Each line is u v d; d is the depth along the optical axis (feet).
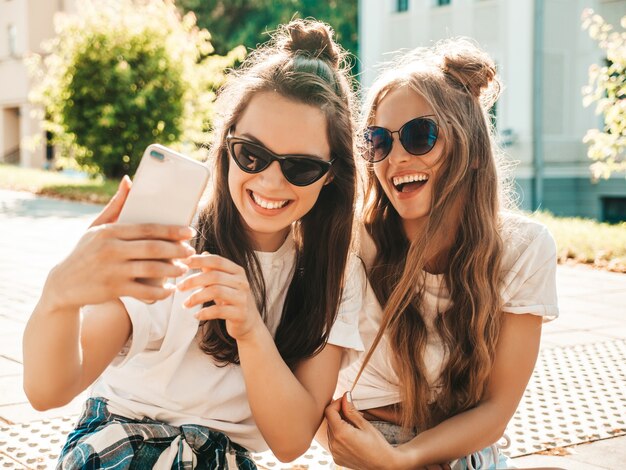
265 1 92.79
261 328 4.99
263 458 9.50
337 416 5.67
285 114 5.23
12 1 94.17
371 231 6.85
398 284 6.32
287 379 5.18
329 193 5.81
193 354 5.52
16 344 14.33
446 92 6.41
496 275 6.44
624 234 31.01
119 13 54.39
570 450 9.95
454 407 6.63
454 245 6.56
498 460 6.80
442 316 6.53
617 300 20.83
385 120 6.55
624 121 29.99
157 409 5.43
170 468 5.14
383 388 6.86
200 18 95.45
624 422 11.09
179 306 5.28
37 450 9.31
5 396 11.32
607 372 13.73
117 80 51.96
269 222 5.36
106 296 3.90
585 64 51.24
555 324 17.87
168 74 53.31
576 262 27.45
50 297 3.98
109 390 5.54
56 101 53.11
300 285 5.89
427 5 57.47
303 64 5.53
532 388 12.70
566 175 52.13
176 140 54.44
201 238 5.72
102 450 5.00
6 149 99.50
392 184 6.56
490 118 7.03
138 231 3.89
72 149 55.52
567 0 51.37
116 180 55.11
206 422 5.52
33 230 32.50
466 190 6.42
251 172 5.24
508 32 52.21
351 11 88.74
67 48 52.29
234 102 5.47
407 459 5.82
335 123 5.45
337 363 5.90
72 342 4.17
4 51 96.84
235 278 4.60
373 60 61.41
